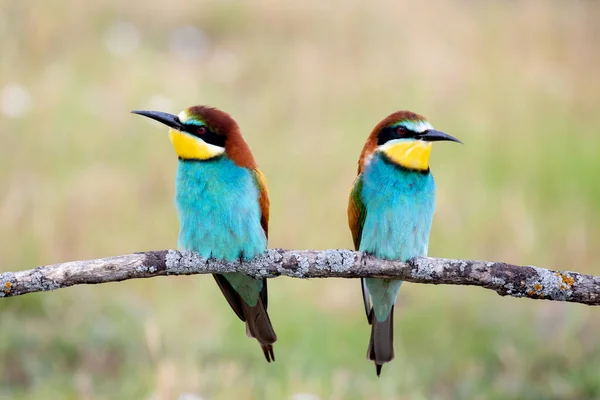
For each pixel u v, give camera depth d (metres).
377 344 8.30
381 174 7.98
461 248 13.17
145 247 12.67
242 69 19.41
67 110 16.02
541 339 11.55
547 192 15.14
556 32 22.50
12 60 17.56
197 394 9.55
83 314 11.13
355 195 8.26
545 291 6.64
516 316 11.99
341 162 15.38
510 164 15.92
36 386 9.85
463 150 16.36
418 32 21.86
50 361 10.39
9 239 11.93
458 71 19.83
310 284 11.98
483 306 12.20
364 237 8.05
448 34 22.05
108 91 16.83
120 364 10.43
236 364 10.35
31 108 15.69
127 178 14.28
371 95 18.28
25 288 6.43
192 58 19.94
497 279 6.74
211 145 7.68
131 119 16.11
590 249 13.32
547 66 20.59
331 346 10.93
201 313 11.18
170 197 13.91
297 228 13.12
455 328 11.80
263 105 17.66
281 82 18.88
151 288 11.70
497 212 13.83
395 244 7.98
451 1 24.47
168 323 10.95
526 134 17.03
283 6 22.61
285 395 9.68
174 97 17.06
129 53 18.98
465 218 13.73
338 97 18.31
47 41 18.56
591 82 19.94
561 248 13.38
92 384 10.03
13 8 19.20
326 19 22.41
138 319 11.01
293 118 17.30
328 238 13.02
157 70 18.41
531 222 13.57
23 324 10.91
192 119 7.71
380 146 8.10
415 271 6.94
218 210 7.52
